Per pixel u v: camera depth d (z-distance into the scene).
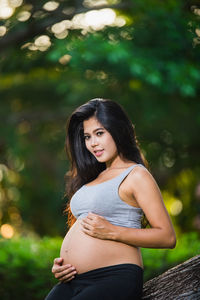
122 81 8.58
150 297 2.77
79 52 6.54
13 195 12.17
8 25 7.56
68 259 2.65
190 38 6.70
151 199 2.54
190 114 9.72
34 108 11.26
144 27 7.04
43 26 7.37
